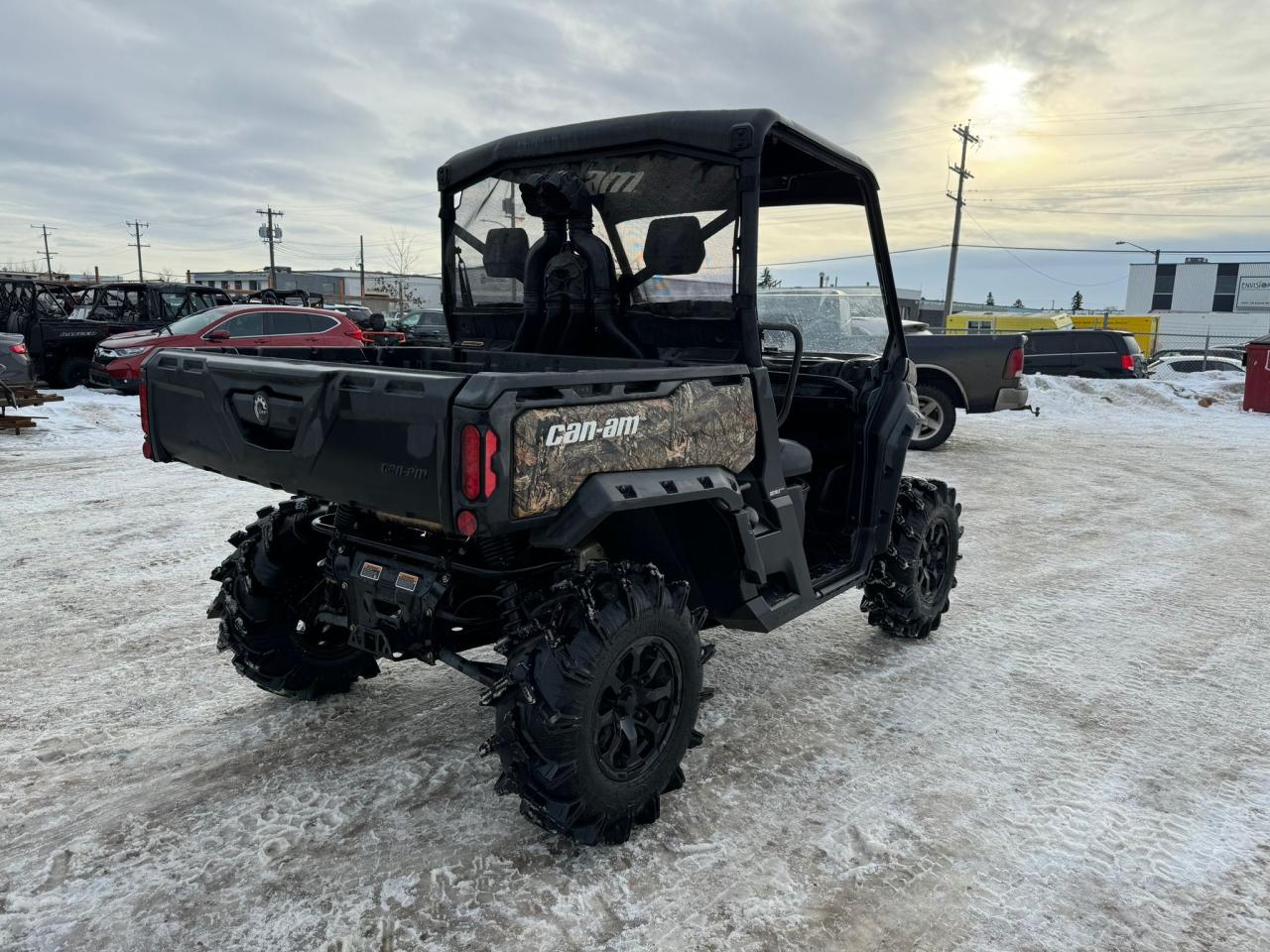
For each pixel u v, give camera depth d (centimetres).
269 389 265
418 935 226
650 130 306
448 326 397
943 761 325
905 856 265
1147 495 864
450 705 361
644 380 255
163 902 236
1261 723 362
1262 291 6800
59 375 1492
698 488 270
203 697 363
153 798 287
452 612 286
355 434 242
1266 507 813
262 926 228
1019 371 1102
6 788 291
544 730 239
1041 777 314
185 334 1383
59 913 231
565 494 234
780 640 452
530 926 230
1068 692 390
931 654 435
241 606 328
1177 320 6712
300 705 358
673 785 282
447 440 220
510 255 364
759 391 306
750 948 224
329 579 302
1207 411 1675
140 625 443
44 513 673
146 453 324
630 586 256
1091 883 254
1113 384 1772
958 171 4219
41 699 358
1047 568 596
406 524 281
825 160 344
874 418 392
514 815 282
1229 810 295
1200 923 238
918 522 427
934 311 3366
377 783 299
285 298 1870
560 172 324
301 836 268
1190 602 526
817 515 413
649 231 319
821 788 304
